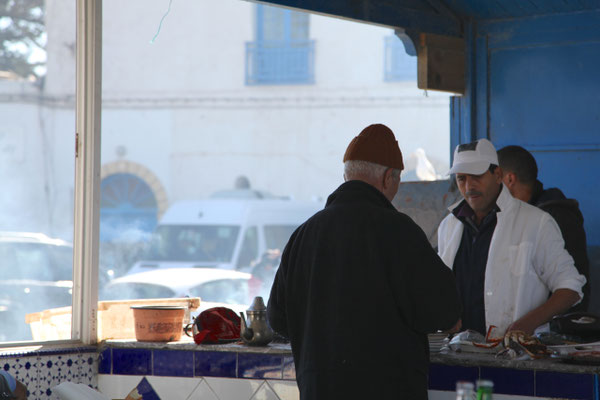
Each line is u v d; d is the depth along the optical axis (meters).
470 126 5.23
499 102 5.18
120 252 18.55
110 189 18.89
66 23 16.41
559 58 5.00
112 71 18.88
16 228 15.93
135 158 18.89
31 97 16.22
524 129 5.11
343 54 18.75
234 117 19.02
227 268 16.56
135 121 18.92
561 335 3.16
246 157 19.02
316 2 4.52
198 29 18.97
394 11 4.88
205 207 17.16
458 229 3.64
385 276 2.70
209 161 19.02
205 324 3.62
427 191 4.82
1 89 16.12
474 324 3.52
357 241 2.73
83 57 3.90
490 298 3.46
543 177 5.06
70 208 16.27
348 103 18.73
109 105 18.88
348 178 2.94
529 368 2.95
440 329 2.71
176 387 3.61
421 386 2.72
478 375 3.05
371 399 2.64
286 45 18.89
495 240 3.47
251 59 18.94
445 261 3.64
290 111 18.94
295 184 18.97
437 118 18.42
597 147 4.87
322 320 2.75
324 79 18.84
